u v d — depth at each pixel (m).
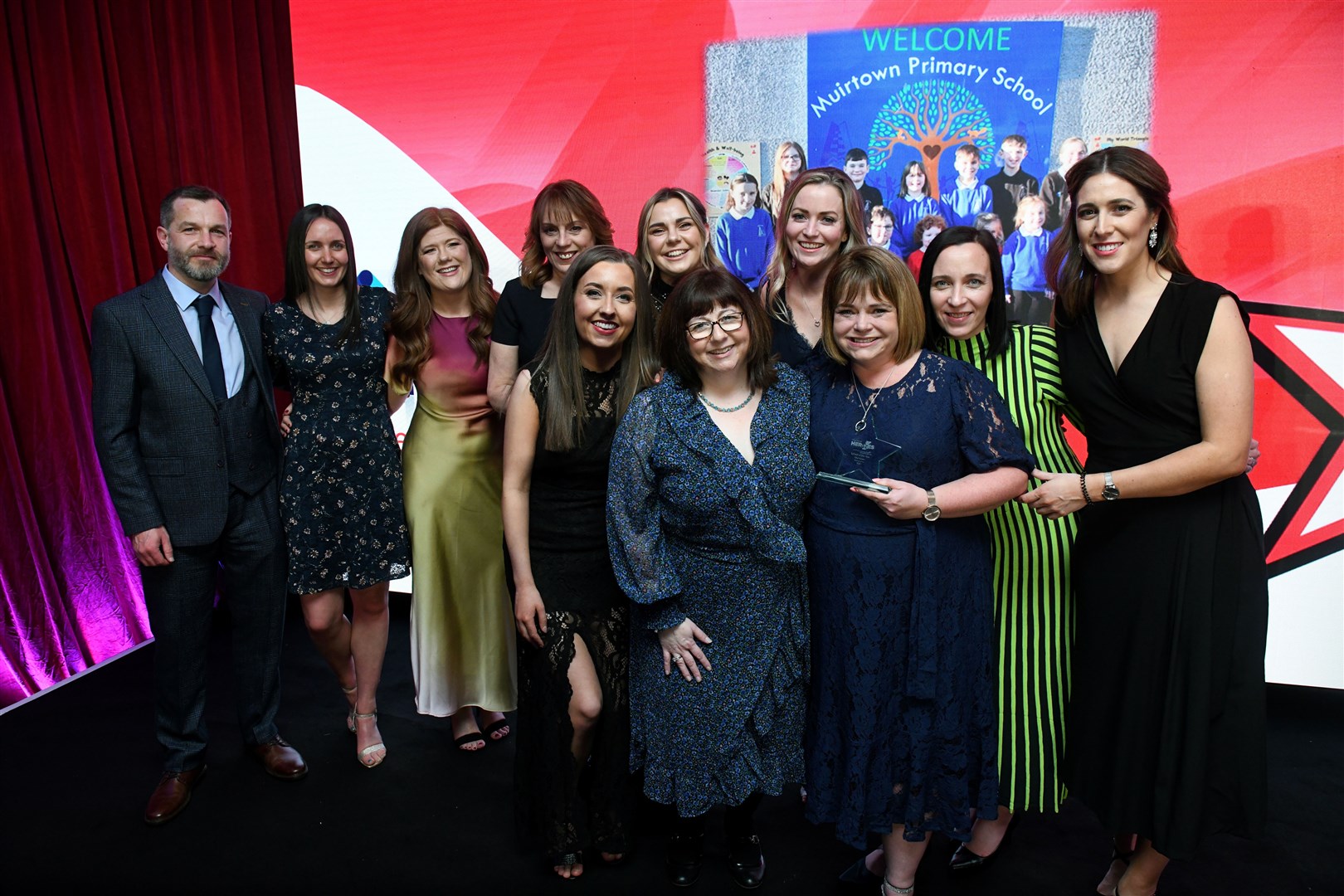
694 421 1.88
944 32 3.09
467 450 2.68
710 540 1.90
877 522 1.83
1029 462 1.78
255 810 2.51
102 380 2.31
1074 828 2.40
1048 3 3.00
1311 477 3.03
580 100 3.47
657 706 1.99
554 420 2.03
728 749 1.94
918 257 3.24
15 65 3.13
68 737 2.95
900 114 3.17
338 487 2.50
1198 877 2.16
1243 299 2.98
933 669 1.81
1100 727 1.90
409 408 3.93
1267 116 2.88
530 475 2.13
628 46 3.39
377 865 2.26
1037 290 3.15
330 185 3.81
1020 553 1.97
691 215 2.42
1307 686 3.17
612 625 2.13
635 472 1.89
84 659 3.47
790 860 2.26
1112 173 1.73
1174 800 1.79
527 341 2.49
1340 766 2.69
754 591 1.92
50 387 3.30
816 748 1.94
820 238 2.23
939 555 1.80
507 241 3.66
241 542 2.52
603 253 1.98
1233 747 1.78
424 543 2.69
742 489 1.84
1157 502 1.82
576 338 2.04
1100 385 1.86
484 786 2.63
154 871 2.25
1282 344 2.98
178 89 3.49
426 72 3.62
